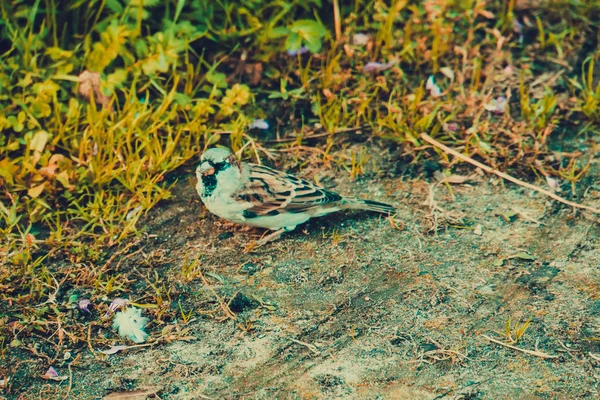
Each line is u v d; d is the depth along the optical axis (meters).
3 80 11.68
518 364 8.70
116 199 10.80
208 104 11.81
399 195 11.16
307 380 8.52
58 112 11.41
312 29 12.60
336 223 10.71
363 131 12.13
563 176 11.38
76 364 8.72
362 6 13.73
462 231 10.56
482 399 8.29
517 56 13.46
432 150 11.88
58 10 12.59
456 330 9.13
